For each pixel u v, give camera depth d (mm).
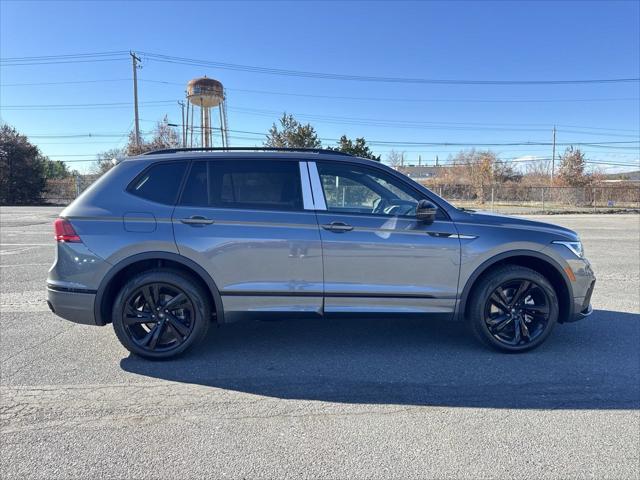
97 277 3842
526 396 3373
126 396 3342
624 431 2885
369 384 3572
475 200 37188
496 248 4035
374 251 3953
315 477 2414
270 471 2465
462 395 3387
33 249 10555
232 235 3885
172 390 3449
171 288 3928
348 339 4613
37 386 3496
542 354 4203
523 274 4082
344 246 3934
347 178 4109
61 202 43469
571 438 2799
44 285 6891
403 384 3572
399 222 3992
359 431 2879
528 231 4117
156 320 3967
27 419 2994
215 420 3010
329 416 3072
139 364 3939
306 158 4105
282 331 4859
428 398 3340
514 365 3947
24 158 42531
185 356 4121
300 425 2951
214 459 2570
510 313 4176
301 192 4023
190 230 3875
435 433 2855
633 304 5969
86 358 4070
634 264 9039
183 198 3965
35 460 2545
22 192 42250
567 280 4148
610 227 18062
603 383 3596
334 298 3975
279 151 4156
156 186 3990
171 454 2617
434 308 4074
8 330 4836
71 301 3865
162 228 3863
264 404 3240
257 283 3934
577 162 43812
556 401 3291
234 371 3811
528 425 2955
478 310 4109
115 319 3906
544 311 4164
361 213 4039
